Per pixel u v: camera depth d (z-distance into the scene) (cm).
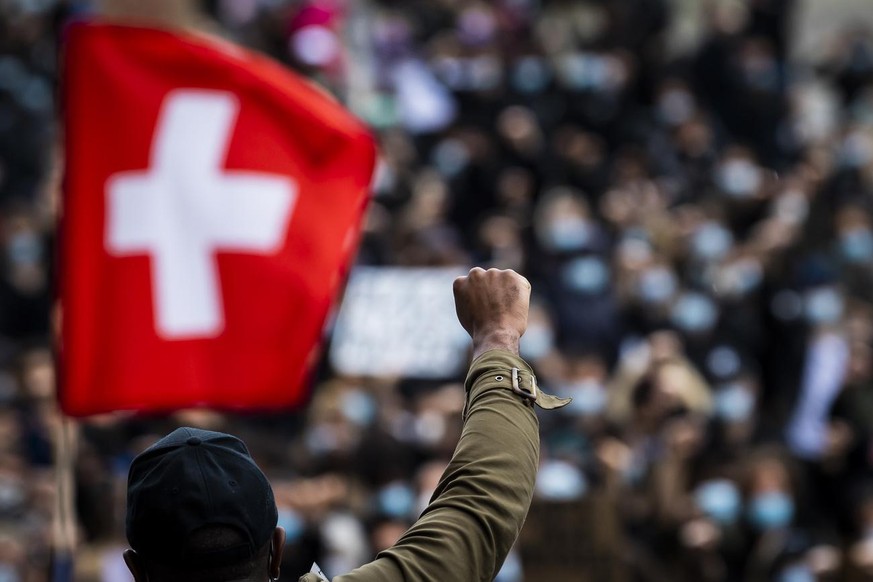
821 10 5638
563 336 3100
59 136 1287
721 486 2338
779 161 4419
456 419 2544
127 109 1285
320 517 2156
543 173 3841
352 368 2920
